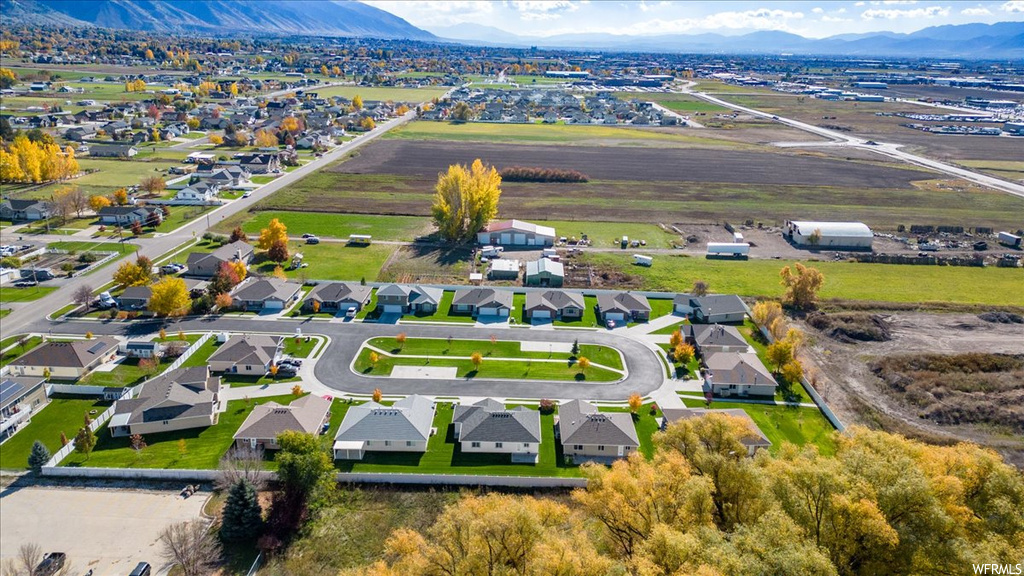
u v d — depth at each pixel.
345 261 121.44
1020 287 115.06
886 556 41.16
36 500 58.91
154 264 115.12
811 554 38.06
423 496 60.91
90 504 58.56
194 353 85.44
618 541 47.91
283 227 121.31
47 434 68.19
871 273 121.69
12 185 164.88
